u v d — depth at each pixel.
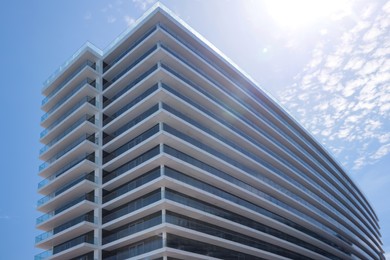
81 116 56.81
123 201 48.38
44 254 54.44
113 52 57.47
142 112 50.94
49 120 62.78
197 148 48.72
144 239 44.91
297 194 71.50
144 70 52.53
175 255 42.56
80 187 50.88
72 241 50.41
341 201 92.44
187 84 51.12
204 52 57.09
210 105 54.84
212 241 47.06
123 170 49.50
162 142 46.94
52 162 59.31
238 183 54.56
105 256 47.69
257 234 54.38
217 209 50.16
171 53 52.38
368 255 107.06
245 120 62.25
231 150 54.69
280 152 68.75
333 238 79.00
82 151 54.03
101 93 56.91
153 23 53.00
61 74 61.59
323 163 88.06
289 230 62.59
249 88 65.31
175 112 49.47
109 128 53.78
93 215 49.44
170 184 44.62
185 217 46.47
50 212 59.78
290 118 74.75
